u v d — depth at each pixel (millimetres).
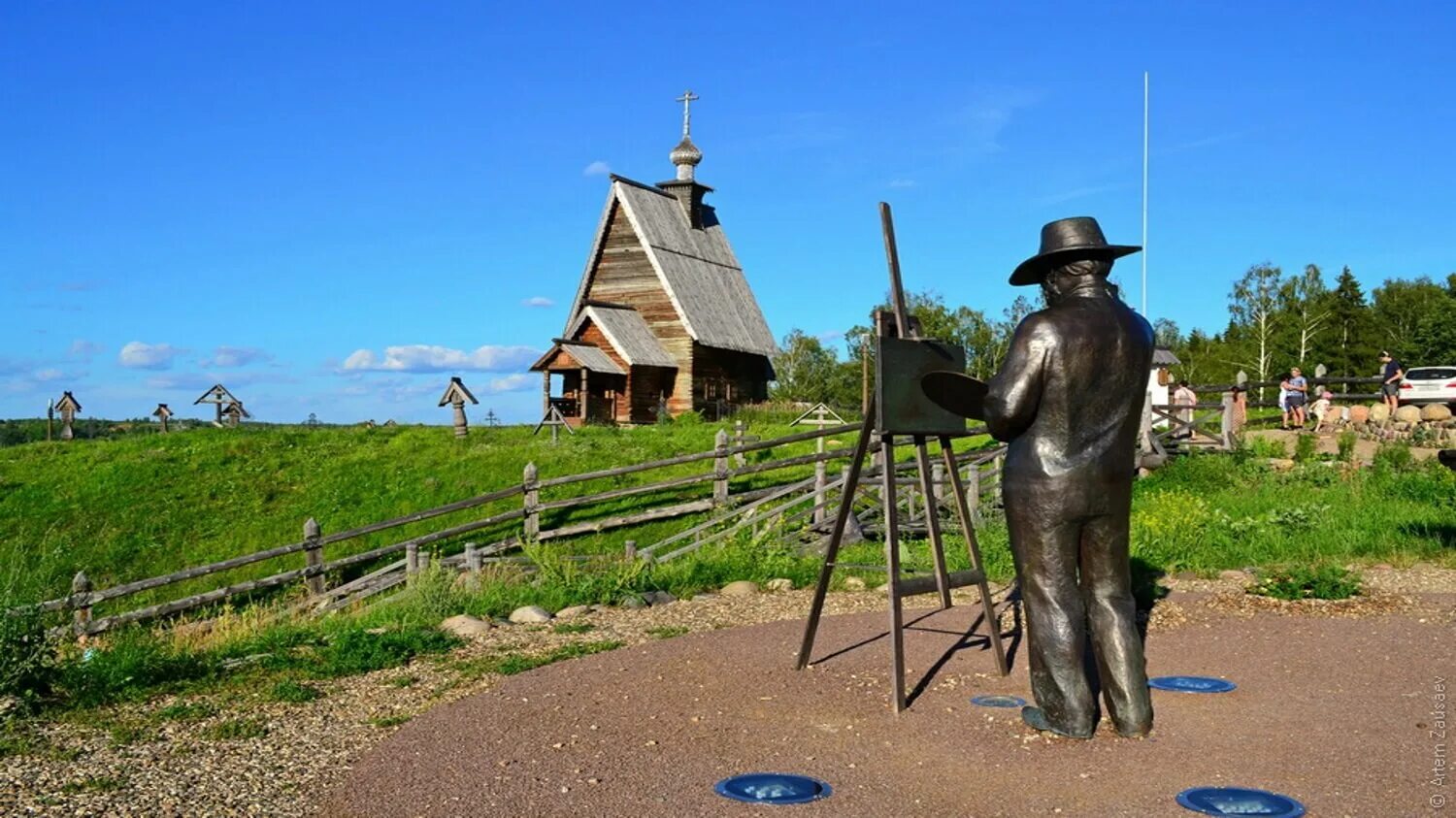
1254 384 31531
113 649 8992
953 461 8109
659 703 7590
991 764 6211
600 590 11891
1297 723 6840
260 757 6547
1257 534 14406
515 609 11125
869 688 7848
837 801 5703
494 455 24453
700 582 12742
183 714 7465
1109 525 6633
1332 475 20281
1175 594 11195
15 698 7633
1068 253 6688
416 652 9273
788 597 11961
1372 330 73750
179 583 18281
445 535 17641
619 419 38906
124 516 20391
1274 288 76188
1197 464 21703
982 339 61469
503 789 5926
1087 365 6445
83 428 39719
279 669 8734
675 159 47094
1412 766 6027
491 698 7766
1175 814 5414
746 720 7148
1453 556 13234
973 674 8180
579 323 39688
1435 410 28000
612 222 42656
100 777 6191
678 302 41094
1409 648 8758
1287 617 10023
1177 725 6832
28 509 20469
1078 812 5480
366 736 6969
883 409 7426
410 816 5578
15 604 8562
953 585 7852
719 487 20797
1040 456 6598
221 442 24844
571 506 20000
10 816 5609
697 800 5738
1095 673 7926
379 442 26016
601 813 5566
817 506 17766
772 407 43938
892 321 7730
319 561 16250
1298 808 5406
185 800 5840
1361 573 12266
